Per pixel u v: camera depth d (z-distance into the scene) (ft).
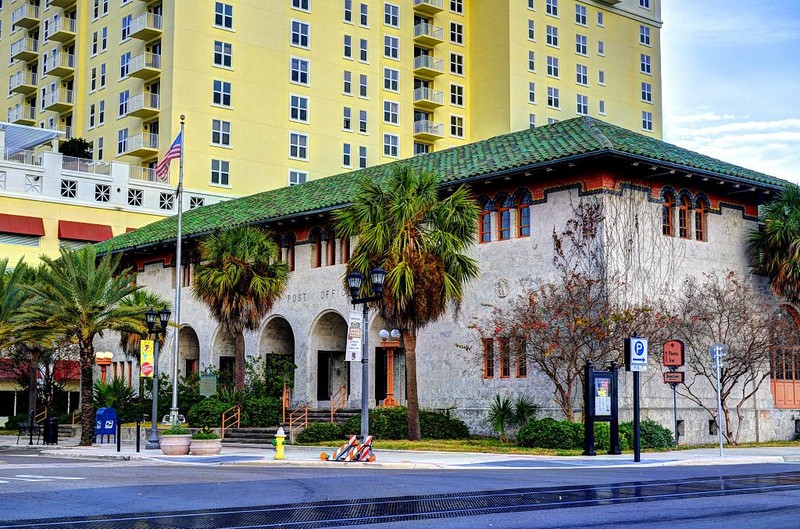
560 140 110.52
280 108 231.71
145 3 228.22
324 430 111.96
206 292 123.75
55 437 125.39
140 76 223.92
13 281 140.56
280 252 140.36
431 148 268.41
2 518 43.09
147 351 109.19
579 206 103.45
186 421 133.80
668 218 109.09
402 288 95.86
